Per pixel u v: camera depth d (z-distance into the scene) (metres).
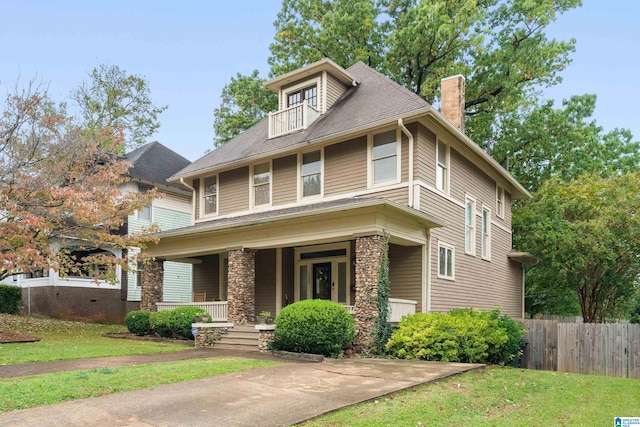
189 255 18.23
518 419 6.74
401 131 14.79
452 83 19.55
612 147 32.84
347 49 28.62
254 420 5.92
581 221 22.61
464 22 25.77
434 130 15.50
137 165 25.75
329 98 18.19
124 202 16.50
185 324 15.69
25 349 12.57
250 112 32.81
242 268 15.65
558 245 22.47
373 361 11.23
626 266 21.64
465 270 17.56
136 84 31.83
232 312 15.55
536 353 14.87
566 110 30.77
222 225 15.56
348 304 16.09
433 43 26.14
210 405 6.58
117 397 6.89
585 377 11.16
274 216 14.40
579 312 31.06
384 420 6.11
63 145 15.86
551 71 29.50
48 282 21.78
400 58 27.73
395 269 15.25
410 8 28.27
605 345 13.92
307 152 17.22
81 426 5.54
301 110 17.77
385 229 13.02
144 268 18.70
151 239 16.66
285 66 29.33
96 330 19.55
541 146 30.11
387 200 12.24
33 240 14.06
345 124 15.89
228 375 8.80
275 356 12.10
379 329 12.60
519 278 24.47
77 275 22.73
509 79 27.56
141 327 17.20
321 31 28.39
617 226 20.73
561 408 7.64
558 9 28.73
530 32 28.48
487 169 20.34
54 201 14.05
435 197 15.38
